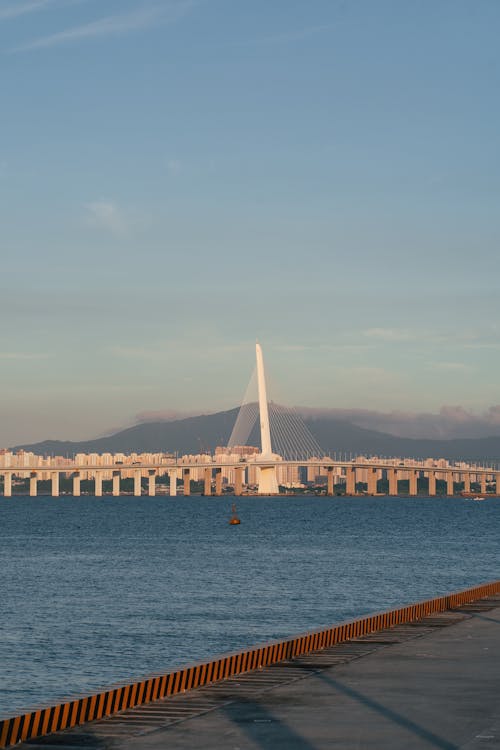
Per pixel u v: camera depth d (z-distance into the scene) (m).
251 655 29.61
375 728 21.08
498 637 36.19
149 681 24.73
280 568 113.50
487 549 148.00
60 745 19.81
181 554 138.62
